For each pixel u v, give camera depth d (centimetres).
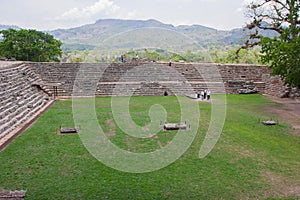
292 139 1488
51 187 901
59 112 2045
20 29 4278
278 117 2027
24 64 2916
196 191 899
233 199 859
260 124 1803
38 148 1266
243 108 2361
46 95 2656
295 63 2006
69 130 1520
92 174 1003
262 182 973
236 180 984
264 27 3328
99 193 870
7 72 2255
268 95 3203
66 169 1041
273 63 2173
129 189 901
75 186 911
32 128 1597
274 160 1178
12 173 998
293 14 2748
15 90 2072
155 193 879
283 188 934
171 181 964
